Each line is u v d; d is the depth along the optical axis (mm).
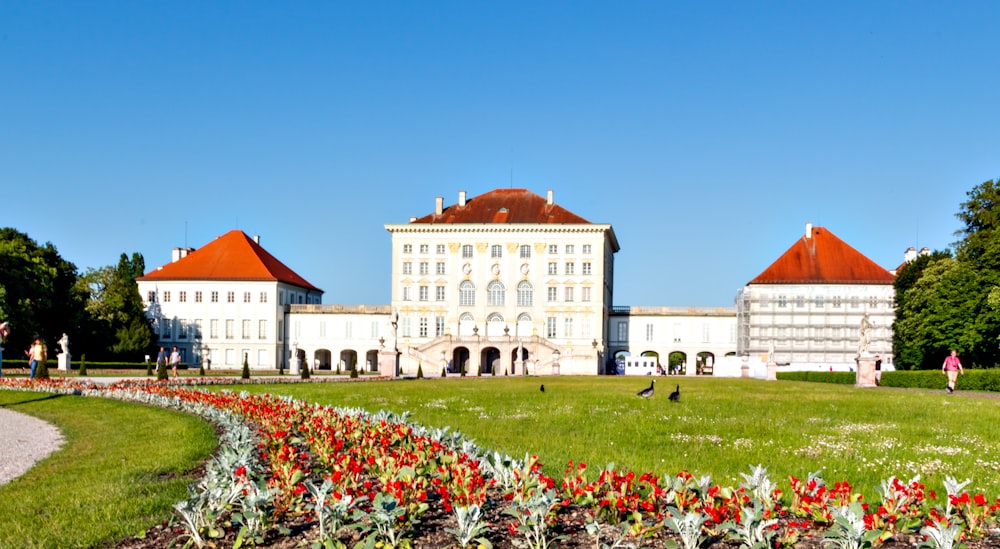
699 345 116875
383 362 72938
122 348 100438
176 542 10906
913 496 11086
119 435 23438
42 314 89188
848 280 107312
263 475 13469
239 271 117625
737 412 30141
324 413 22047
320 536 10398
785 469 17125
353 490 12078
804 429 24297
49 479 16312
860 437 22500
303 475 13461
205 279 116625
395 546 9930
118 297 103312
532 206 114625
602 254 109625
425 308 111500
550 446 20141
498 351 110875
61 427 26328
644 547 10156
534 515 10180
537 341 105250
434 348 106188
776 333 107750
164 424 25531
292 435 20281
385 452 15016
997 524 10773
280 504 11781
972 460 18547
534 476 12297
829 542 9672
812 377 74062
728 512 10633
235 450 16328
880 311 106375
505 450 18750
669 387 50469
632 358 110625
